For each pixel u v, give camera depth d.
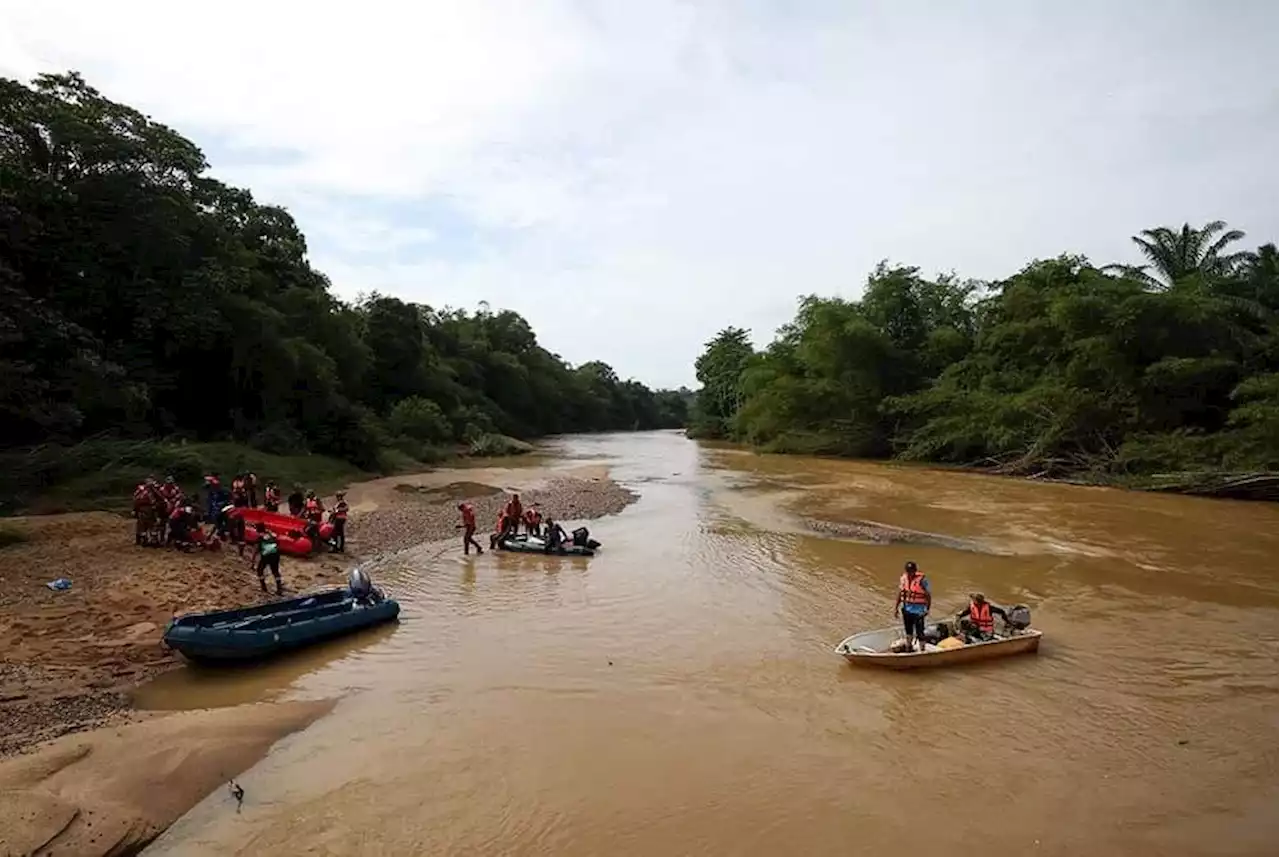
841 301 66.81
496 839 9.09
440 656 15.36
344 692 13.52
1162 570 22.30
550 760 11.05
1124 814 9.70
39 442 26.91
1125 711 12.77
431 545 26.05
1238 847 8.99
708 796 10.10
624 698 13.30
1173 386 43.03
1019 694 13.45
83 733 11.13
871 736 11.88
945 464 55.06
